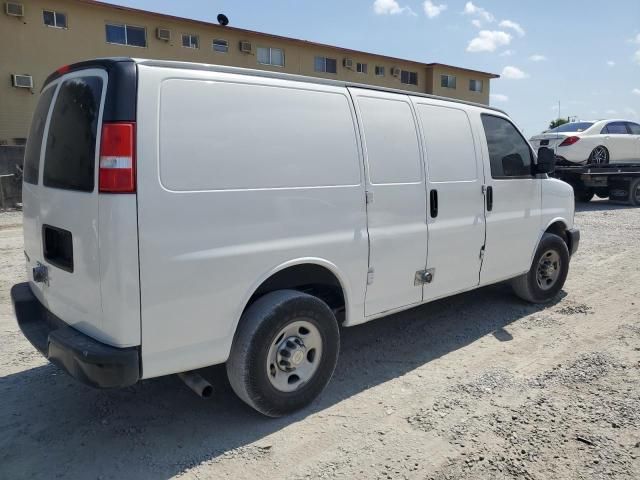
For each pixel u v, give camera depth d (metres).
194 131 2.97
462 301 6.08
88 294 2.94
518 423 3.43
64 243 3.16
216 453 3.14
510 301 6.06
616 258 8.34
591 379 4.06
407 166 4.17
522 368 4.29
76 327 3.13
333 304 3.95
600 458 3.05
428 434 3.32
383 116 4.03
